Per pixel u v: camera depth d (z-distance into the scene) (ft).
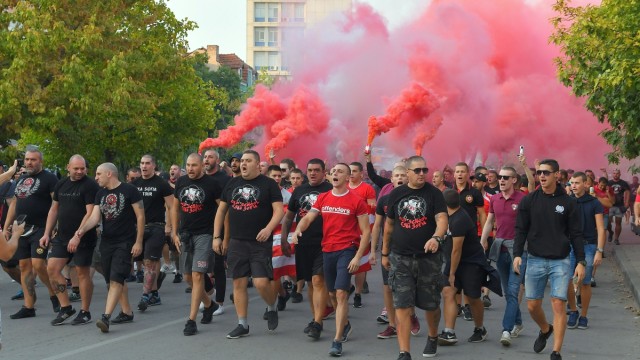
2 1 69.72
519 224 25.00
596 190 57.11
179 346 26.73
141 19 82.94
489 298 37.32
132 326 30.68
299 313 34.12
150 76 84.17
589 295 31.09
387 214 24.63
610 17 45.19
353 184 34.73
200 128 102.01
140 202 30.66
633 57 43.29
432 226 23.98
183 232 30.32
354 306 36.24
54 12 70.03
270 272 28.58
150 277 35.01
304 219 27.35
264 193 28.27
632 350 26.61
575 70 49.80
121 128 81.10
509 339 26.91
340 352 25.45
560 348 24.14
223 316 33.09
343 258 26.58
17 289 42.19
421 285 24.06
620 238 74.84
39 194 32.65
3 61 70.38
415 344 27.58
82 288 31.27
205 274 32.14
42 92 67.87
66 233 31.19
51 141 82.02
